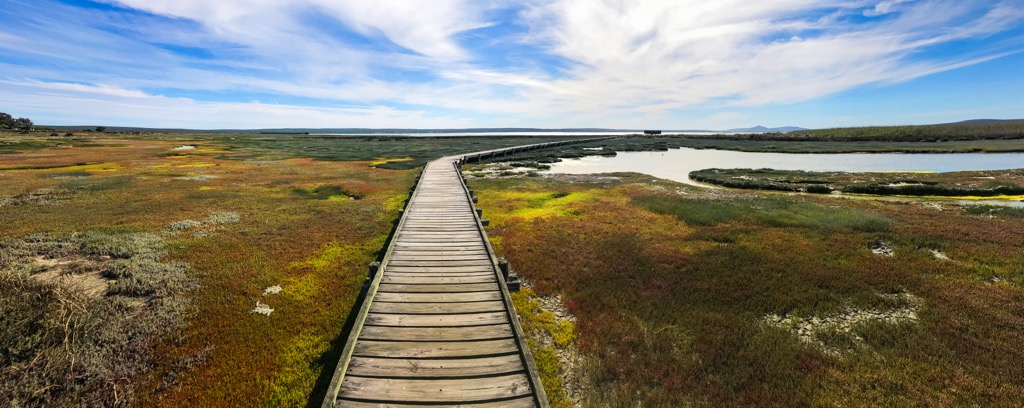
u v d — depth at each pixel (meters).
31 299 9.13
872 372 8.38
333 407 6.54
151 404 7.58
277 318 10.60
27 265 13.18
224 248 15.78
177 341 9.41
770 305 11.30
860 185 30.83
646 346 9.42
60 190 26.73
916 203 24.66
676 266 14.21
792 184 33.09
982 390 7.70
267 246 16.17
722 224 19.47
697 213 21.38
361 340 8.52
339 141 102.31
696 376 8.38
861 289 12.15
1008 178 32.50
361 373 7.51
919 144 75.06
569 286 12.75
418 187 27.09
